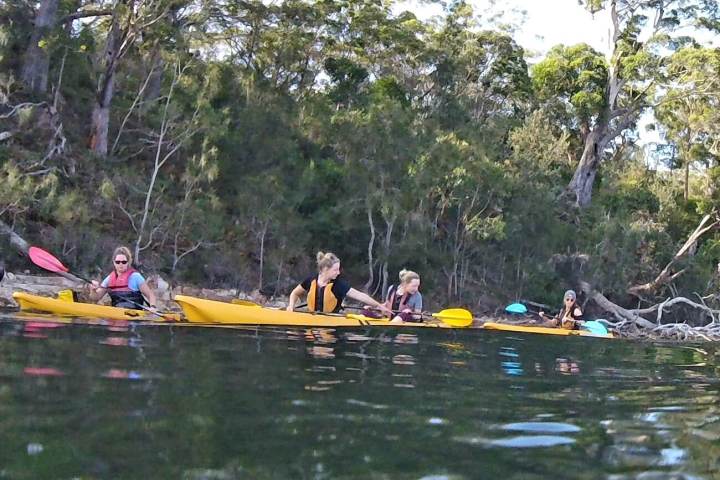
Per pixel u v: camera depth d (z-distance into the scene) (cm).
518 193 2127
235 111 1961
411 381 387
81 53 1798
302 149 2102
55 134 1641
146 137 1944
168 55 1647
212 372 375
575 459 237
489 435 265
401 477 209
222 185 1828
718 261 2661
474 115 2744
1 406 271
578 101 2842
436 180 1861
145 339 516
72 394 297
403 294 871
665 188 3173
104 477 198
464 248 2011
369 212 1830
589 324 1018
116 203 1573
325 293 783
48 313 697
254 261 1797
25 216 1507
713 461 242
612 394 386
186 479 199
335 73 2647
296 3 2281
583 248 2278
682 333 2061
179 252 1691
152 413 270
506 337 755
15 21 1759
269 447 233
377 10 2731
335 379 377
